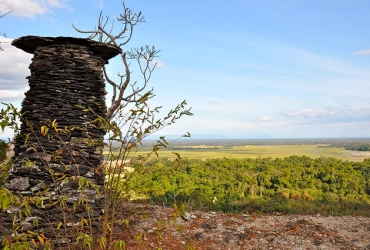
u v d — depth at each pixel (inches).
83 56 255.3
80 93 249.3
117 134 141.1
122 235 246.7
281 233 297.1
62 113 241.4
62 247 215.9
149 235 266.4
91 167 239.5
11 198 115.1
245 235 287.1
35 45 259.1
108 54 274.1
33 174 230.7
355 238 286.8
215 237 282.8
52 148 234.8
